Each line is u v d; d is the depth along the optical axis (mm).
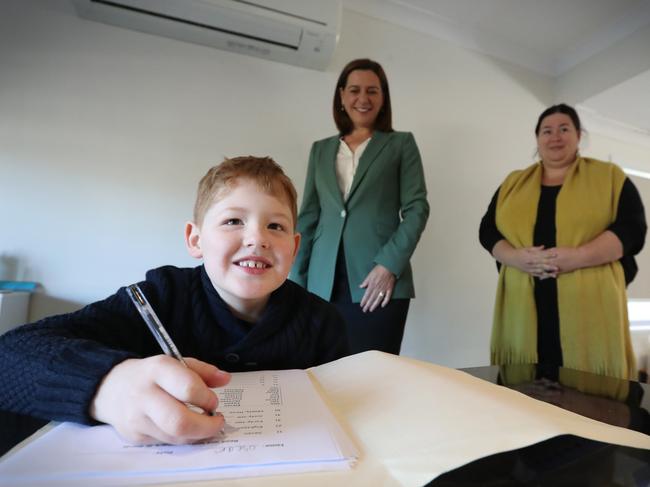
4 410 316
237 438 270
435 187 1998
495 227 1374
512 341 1212
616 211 1166
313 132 1789
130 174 1540
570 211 1188
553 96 2365
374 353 495
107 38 1541
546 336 1167
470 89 2137
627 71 2021
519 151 2207
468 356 1975
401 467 230
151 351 533
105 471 222
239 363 556
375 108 1337
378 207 1226
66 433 276
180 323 554
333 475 223
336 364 476
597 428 280
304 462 236
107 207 1508
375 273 1154
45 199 1441
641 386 527
